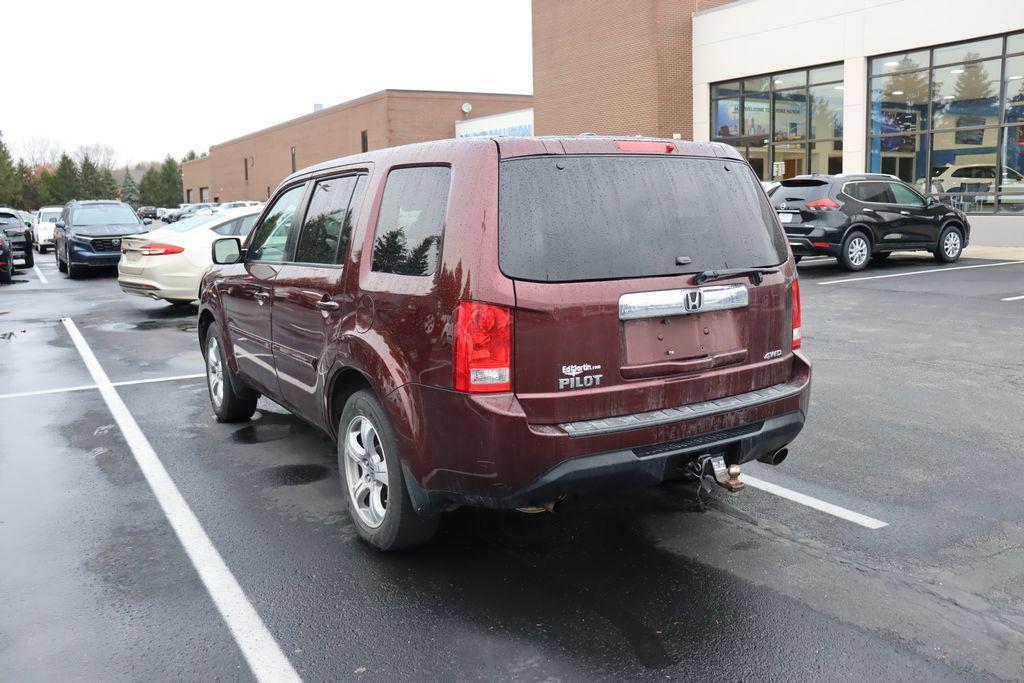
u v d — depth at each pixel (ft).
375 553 13.19
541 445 10.55
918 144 70.38
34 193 312.71
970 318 33.30
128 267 42.14
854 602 11.29
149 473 17.21
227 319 19.33
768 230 13.03
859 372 24.58
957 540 13.15
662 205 11.84
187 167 293.02
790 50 79.36
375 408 12.43
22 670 10.00
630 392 11.25
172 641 10.64
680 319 11.72
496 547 13.33
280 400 17.01
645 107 90.43
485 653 10.23
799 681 9.53
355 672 9.89
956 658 9.93
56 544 13.67
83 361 30.19
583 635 10.59
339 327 13.25
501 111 151.12
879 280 46.34
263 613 11.32
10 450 19.04
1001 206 65.21
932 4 67.26
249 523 14.48
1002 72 63.98
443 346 10.91
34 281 65.31
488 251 10.64
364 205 13.38
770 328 12.73
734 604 11.30
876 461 16.90
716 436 11.83
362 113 153.38
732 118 87.40
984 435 18.40
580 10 98.22
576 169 11.34
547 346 10.74
